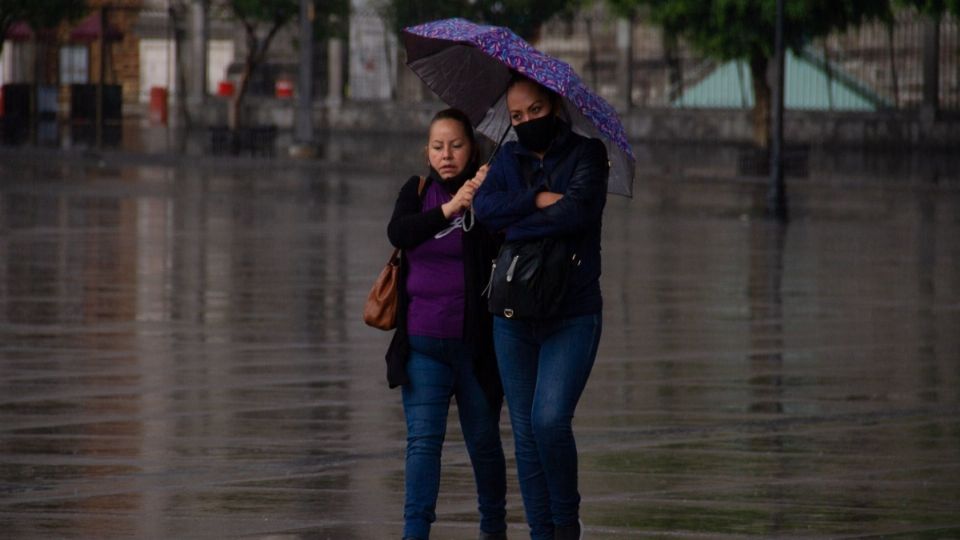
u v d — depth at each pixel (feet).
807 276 132.77
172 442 66.44
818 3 266.36
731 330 101.35
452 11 340.39
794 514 55.06
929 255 152.46
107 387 79.05
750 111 357.20
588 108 45.88
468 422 49.65
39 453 64.03
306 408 74.28
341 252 144.97
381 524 53.26
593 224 46.65
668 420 72.28
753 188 263.90
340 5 357.82
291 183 249.34
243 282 122.11
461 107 50.26
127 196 211.41
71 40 368.27
